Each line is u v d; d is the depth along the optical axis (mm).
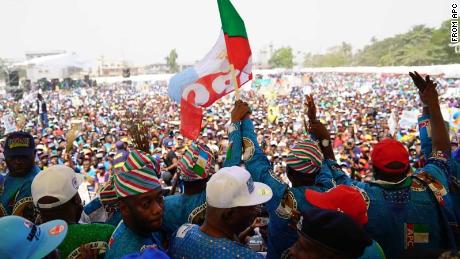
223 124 22078
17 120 24531
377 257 2350
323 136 3564
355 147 14008
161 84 78625
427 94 3107
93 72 119750
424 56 69188
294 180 3014
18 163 3641
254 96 43125
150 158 2506
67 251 2574
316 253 1828
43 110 25641
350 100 36312
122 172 2438
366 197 2791
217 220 2330
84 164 12305
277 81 43812
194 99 4520
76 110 34906
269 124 23859
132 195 2369
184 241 2381
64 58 39719
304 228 1879
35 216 3635
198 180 3141
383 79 57594
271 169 3213
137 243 2416
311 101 3621
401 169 2740
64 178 2701
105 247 2645
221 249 2209
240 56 4152
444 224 2781
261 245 3812
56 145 17266
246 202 2336
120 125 22875
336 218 1829
